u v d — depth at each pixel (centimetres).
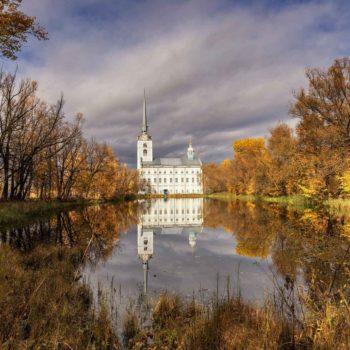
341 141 2939
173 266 1212
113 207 4847
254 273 1085
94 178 5500
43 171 3900
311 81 3116
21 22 1249
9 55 1359
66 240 1712
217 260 1305
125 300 827
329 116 3088
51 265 1107
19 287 788
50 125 3191
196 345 551
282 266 1138
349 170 2947
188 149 14462
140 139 13675
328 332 506
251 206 4441
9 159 2892
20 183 3155
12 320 593
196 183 13488
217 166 12681
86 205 4644
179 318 695
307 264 1140
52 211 3206
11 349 504
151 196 12519
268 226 2212
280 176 4791
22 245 1484
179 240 1942
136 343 596
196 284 972
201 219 3338
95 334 609
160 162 13912
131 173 9412
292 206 3778
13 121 2695
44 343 533
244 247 1566
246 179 7300
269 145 5056
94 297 848
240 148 8575
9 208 2420
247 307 712
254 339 553
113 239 1944
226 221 2845
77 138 4194
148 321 701
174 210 5056
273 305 682
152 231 2450
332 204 3170
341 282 899
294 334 554
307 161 3484
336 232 1766
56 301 740
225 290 899
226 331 590
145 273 1109
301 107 3291
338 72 2923
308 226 2053
